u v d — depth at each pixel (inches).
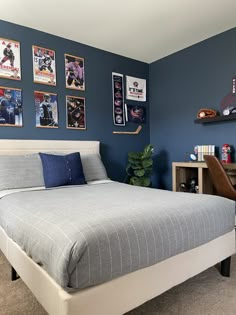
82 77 124.8
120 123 140.4
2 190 83.4
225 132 116.9
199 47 126.4
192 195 64.9
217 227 57.7
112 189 82.4
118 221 44.3
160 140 149.5
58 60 116.6
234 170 102.1
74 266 36.6
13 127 103.9
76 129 122.7
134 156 132.4
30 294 57.0
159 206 53.4
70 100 120.6
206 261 56.8
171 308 51.7
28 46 108.0
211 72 121.7
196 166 109.7
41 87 111.5
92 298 38.6
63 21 103.4
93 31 112.6
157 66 149.2
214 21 105.3
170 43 126.9
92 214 46.9
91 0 89.3
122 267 41.5
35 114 109.7
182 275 51.8
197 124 129.3
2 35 101.4
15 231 51.8
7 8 93.2
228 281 62.3
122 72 141.3
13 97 104.0
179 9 95.7
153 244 45.7
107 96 134.8
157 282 47.3
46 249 40.5
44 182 90.8
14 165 89.4
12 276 63.3
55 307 38.3
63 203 59.0
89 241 38.3
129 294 43.2
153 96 152.5
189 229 51.6
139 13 98.2
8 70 102.7
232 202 63.6
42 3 90.4
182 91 135.9
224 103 116.6
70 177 93.4
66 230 40.3
